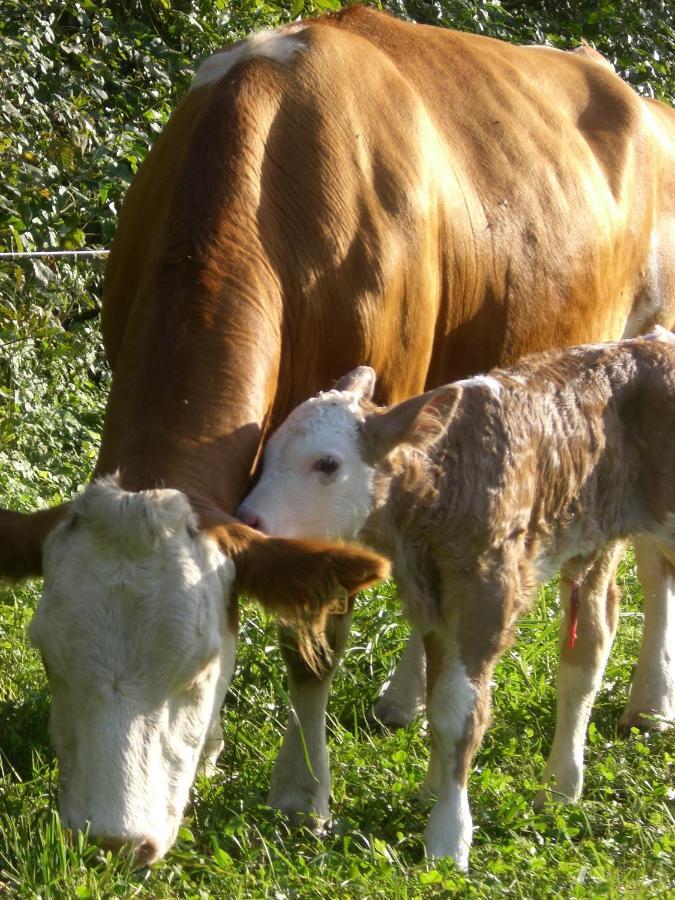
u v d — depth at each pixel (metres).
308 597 4.19
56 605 4.12
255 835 5.02
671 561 6.16
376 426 4.88
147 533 4.12
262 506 4.75
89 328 9.74
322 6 11.05
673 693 6.52
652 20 15.11
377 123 5.67
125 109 10.59
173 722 4.17
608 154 7.12
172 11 10.84
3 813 4.85
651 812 5.36
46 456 8.56
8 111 8.96
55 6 10.34
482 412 5.17
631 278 7.35
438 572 5.13
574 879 4.57
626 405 5.66
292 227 5.24
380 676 6.67
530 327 6.52
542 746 6.08
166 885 4.38
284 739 5.49
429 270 5.78
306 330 5.27
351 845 5.03
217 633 4.18
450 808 4.92
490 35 12.96
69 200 9.36
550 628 6.98
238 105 5.27
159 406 4.60
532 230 6.43
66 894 4.09
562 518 5.43
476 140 6.34
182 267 4.90
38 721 5.75
